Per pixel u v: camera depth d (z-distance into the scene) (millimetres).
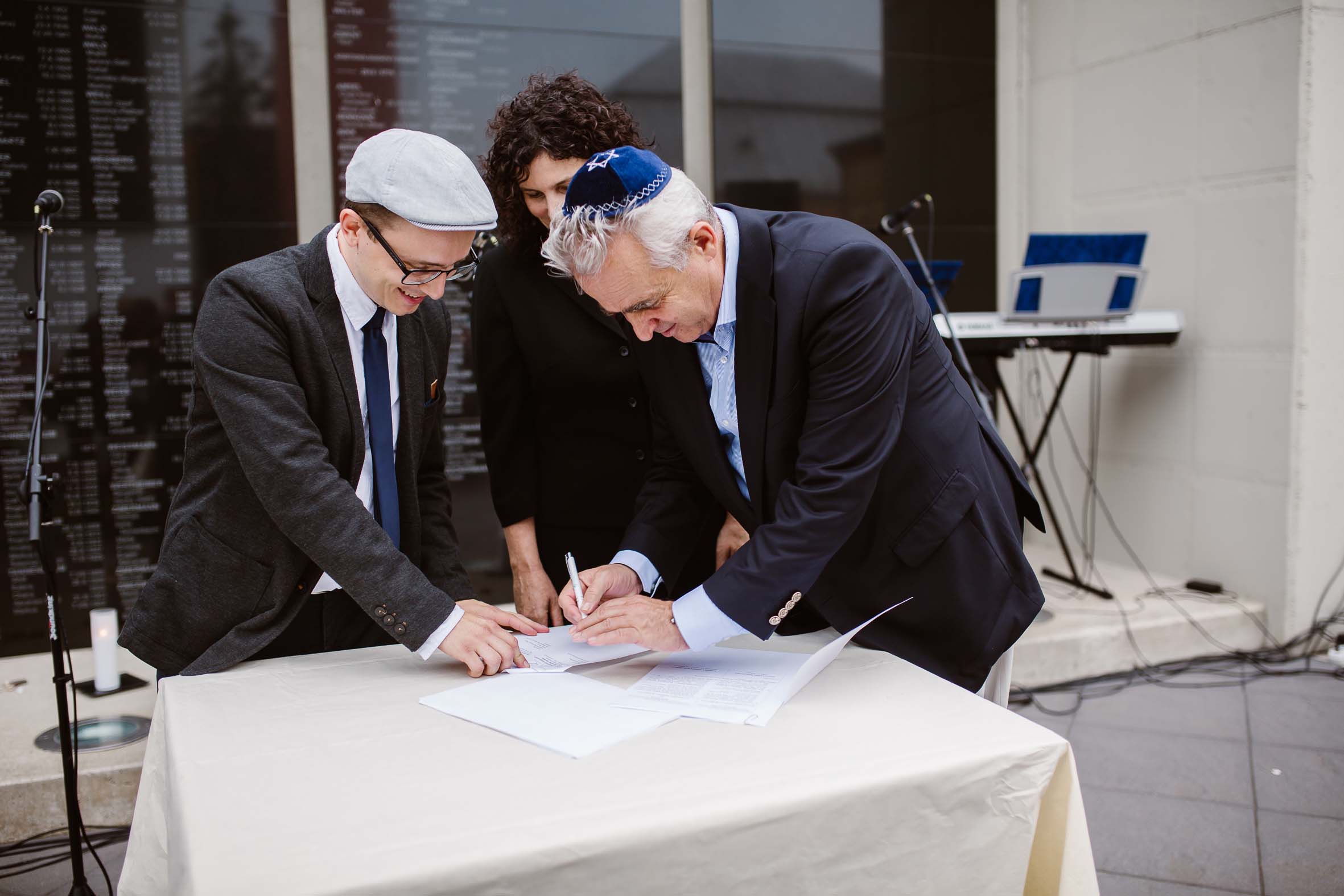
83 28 3014
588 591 1528
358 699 1347
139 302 3145
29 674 2941
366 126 3297
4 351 3043
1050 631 3336
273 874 924
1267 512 3496
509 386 2004
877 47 3895
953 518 1510
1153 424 3900
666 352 1540
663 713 1274
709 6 3648
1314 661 3443
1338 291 3379
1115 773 2686
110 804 2377
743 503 1604
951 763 1130
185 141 3141
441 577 1746
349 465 1543
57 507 3131
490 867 948
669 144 3621
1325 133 3291
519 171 1723
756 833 1043
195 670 1466
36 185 3021
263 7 3176
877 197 3965
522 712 1284
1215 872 2211
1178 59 3674
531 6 3418
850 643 1582
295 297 1458
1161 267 3816
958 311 4168
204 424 1504
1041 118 4273
